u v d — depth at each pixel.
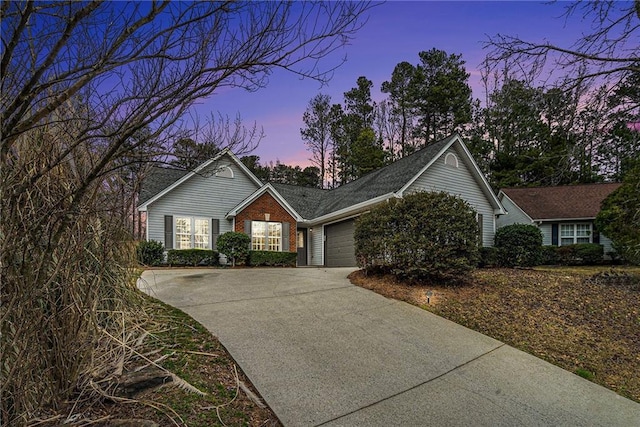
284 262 13.70
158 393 2.96
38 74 1.86
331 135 32.41
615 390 3.75
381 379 3.62
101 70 2.03
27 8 1.72
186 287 7.22
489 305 6.13
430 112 28.62
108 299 3.44
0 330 2.02
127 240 3.58
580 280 8.31
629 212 8.96
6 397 2.20
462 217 7.17
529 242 11.88
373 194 12.94
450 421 2.98
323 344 4.35
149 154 2.54
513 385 3.67
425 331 4.96
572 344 4.81
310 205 18.31
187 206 13.84
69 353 2.64
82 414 2.56
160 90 2.27
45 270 2.37
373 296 6.54
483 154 25.17
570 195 18.31
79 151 2.59
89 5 1.82
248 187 15.39
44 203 2.45
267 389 3.31
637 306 6.34
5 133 1.88
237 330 4.61
